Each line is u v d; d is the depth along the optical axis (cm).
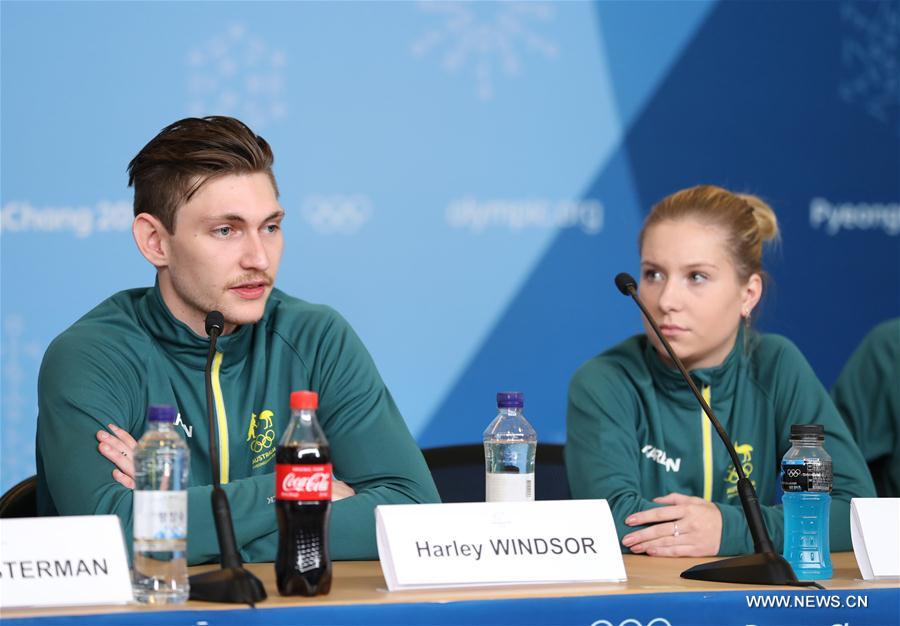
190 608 471
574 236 1289
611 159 1294
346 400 725
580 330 1292
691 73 1306
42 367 698
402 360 1263
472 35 1269
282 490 505
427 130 1263
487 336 1277
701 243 797
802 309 1323
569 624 499
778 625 523
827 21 1329
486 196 1274
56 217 1209
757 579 542
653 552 691
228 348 714
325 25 1243
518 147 1279
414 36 1259
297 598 493
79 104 1209
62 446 659
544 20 1281
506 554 524
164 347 712
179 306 702
